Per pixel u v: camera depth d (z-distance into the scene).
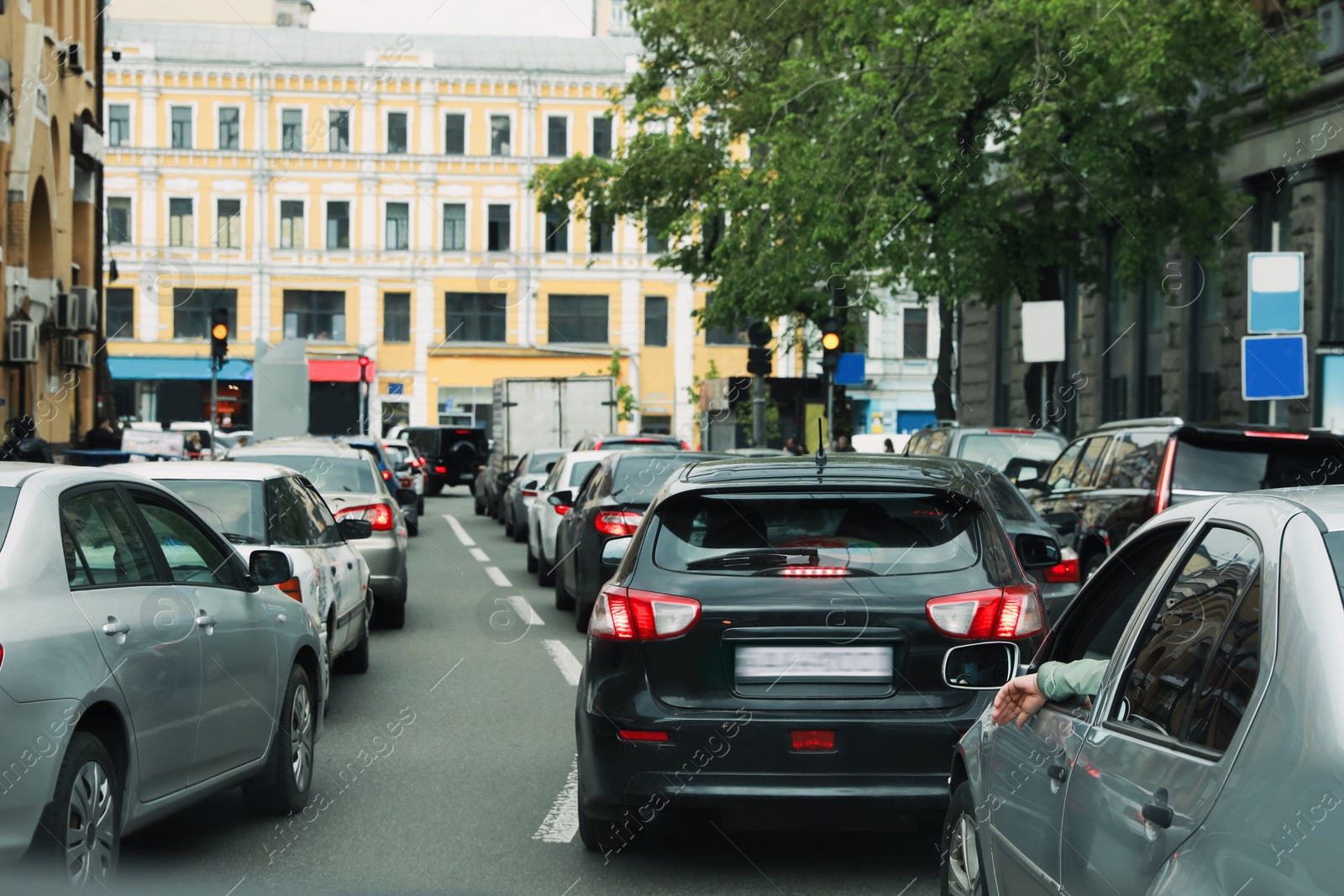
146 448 27.66
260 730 6.68
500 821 6.90
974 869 4.54
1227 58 23.48
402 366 62.91
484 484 36.03
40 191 27.16
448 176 62.88
